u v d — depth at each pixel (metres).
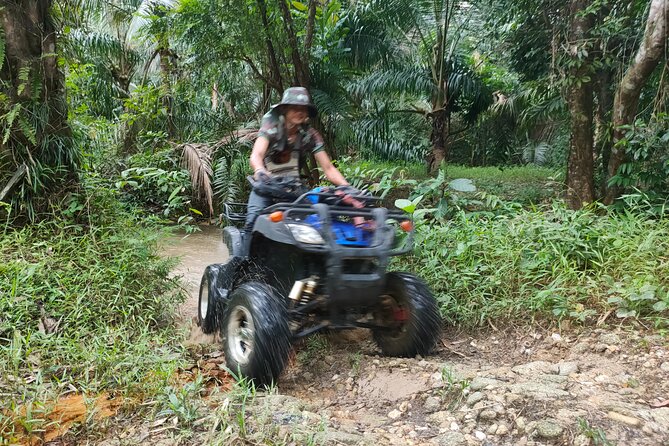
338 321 3.70
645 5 8.19
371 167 14.46
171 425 2.85
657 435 2.65
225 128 12.25
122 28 13.98
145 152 11.51
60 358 3.67
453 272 4.98
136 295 4.57
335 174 4.22
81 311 4.20
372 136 15.45
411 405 3.30
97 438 2.83
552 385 3.27
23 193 5.23
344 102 10.34
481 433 2.85
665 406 3.04
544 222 5.38
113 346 3.75
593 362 3.77
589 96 8.21
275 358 3.28
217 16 9.35
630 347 3.89
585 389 3.25
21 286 4.27
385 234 3.54
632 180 7.29
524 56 11.69
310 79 10.33
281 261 3.81
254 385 3.34
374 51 12.14
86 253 4.85
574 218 5.40
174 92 12.32
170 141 11.90
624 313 4.23
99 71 13.76
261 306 3.37
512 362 4.03
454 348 4.30
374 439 2.81
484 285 4.78
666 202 6.96
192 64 10.76
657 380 3.41
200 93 13.10
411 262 5.31
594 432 2.62
